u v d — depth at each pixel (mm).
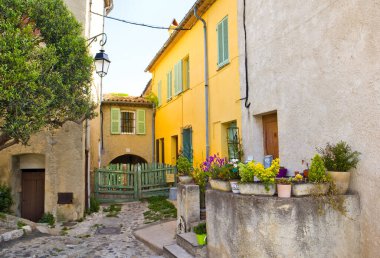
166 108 15250
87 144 10672
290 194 3893
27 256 5672
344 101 4289
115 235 7719
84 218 9648
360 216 3947
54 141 9492
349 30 4211
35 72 5039
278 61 5938
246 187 4098
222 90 9008
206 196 5000
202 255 5168
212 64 9828
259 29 6641
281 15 5863
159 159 16656
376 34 3773
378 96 3729
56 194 9336
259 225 3840
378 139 3721
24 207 9750
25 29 5285
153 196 12914
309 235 3754
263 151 6898
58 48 6180
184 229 6312
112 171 12656
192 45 11578
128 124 17125
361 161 3963
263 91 6457
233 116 8281
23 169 9812
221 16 9117
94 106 7969
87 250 6281
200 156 10648
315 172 3922
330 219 3846
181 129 12797
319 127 4789
